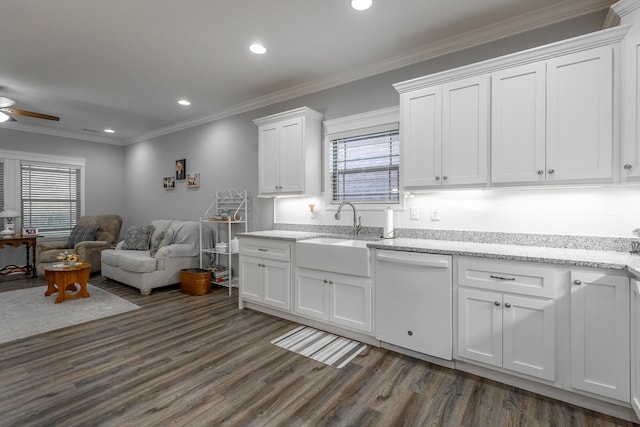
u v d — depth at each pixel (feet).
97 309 11.61
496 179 7.39
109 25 8.41
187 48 9.62
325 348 8.54
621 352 5.56
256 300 11.27
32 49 9.63
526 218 8.00
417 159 8.52
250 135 14.40
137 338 9.16
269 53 9.93
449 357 7.29
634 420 5.62
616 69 6.19
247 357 8.03
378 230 10.45
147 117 16.52
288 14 7.97
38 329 9.75
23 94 13.26
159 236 15.46
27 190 18.37
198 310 11.62
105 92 13.06
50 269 12.29
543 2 7.52
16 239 16.14
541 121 6.88
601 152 6.30
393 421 5.67
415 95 8.54
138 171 20.63
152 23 8.34
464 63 9.11
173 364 7.66
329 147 11.68
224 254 14.69
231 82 12.08
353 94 11.19
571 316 5.97
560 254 6.59
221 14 7.97
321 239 10.91
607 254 6.56
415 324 7.73
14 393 6.44
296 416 5.80
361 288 8.68
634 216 6.85
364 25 8.44
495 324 6.70
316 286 9.64
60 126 18.22
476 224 8.67
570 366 6.01
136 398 6.31
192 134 17.06
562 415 5.82
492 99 7.44
